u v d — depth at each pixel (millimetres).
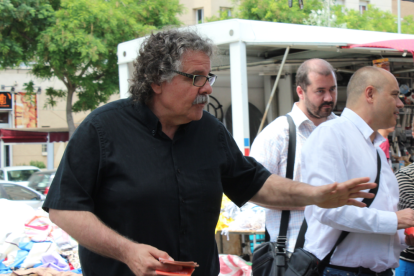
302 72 2906
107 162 1706
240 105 5324
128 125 1789
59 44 13219
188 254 1799
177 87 1768
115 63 14695
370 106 2291
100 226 1591
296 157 2758
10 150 25359
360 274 2215
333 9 17734
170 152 1821
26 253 4547
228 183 2121
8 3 13234
